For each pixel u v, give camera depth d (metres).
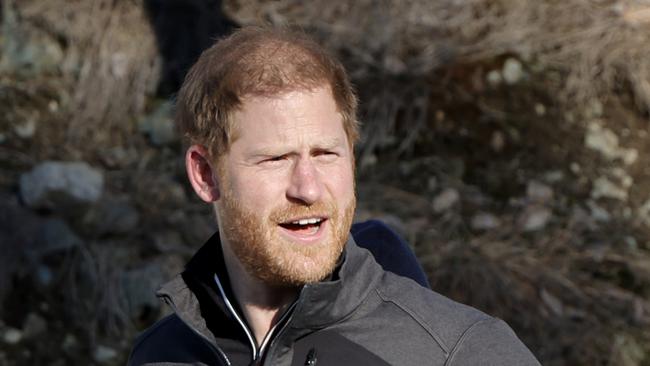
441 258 19.20
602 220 20.30
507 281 18.86
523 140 21.55
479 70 22.62
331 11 23.66
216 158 8.03
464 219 20.11
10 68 23.22
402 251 9.15
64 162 21.28
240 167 7.83
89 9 23.64
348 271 8.06
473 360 7.70
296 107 7.64
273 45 7.84
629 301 18.70
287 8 23.92
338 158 7.84
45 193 20.27
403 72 22.41
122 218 20.08
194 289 8.62
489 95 22.27
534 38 23.27
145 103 22.77
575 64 22.75
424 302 8.12
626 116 22.11
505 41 23.11
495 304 18.56
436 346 7.81
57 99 22.70
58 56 23.30
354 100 8.12
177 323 9.08
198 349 8.72
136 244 19.73
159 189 20.91
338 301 7.94
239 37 8.07
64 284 19.09
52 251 19.44
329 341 7.98
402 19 23.36
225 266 8.57
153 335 9.22
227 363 8.27
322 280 7.96
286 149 7.64
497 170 21.11
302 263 7.76
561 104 22.20
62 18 23.56
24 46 23.39
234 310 8.40
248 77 7.74
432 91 22.22
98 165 21.48
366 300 8.11
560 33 23.33
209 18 23.52
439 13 23.61
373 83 22.25
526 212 20.23
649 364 17.94
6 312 18.73
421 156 21.44
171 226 20.06
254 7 23.94
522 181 20.89
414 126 21.78
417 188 20.86
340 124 7.86
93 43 23.27
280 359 7.99
